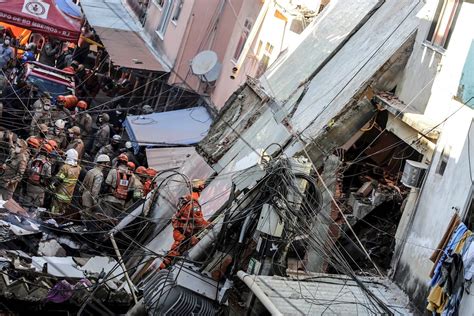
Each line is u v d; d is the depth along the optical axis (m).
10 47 29.69
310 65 22.09
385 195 16.61
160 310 14.92
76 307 16.00
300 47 23.58
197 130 26.58
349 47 21.22
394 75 17.58
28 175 20.17
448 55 15.83
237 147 20.73
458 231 12.98
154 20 34.47
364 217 16.62
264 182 14.73
